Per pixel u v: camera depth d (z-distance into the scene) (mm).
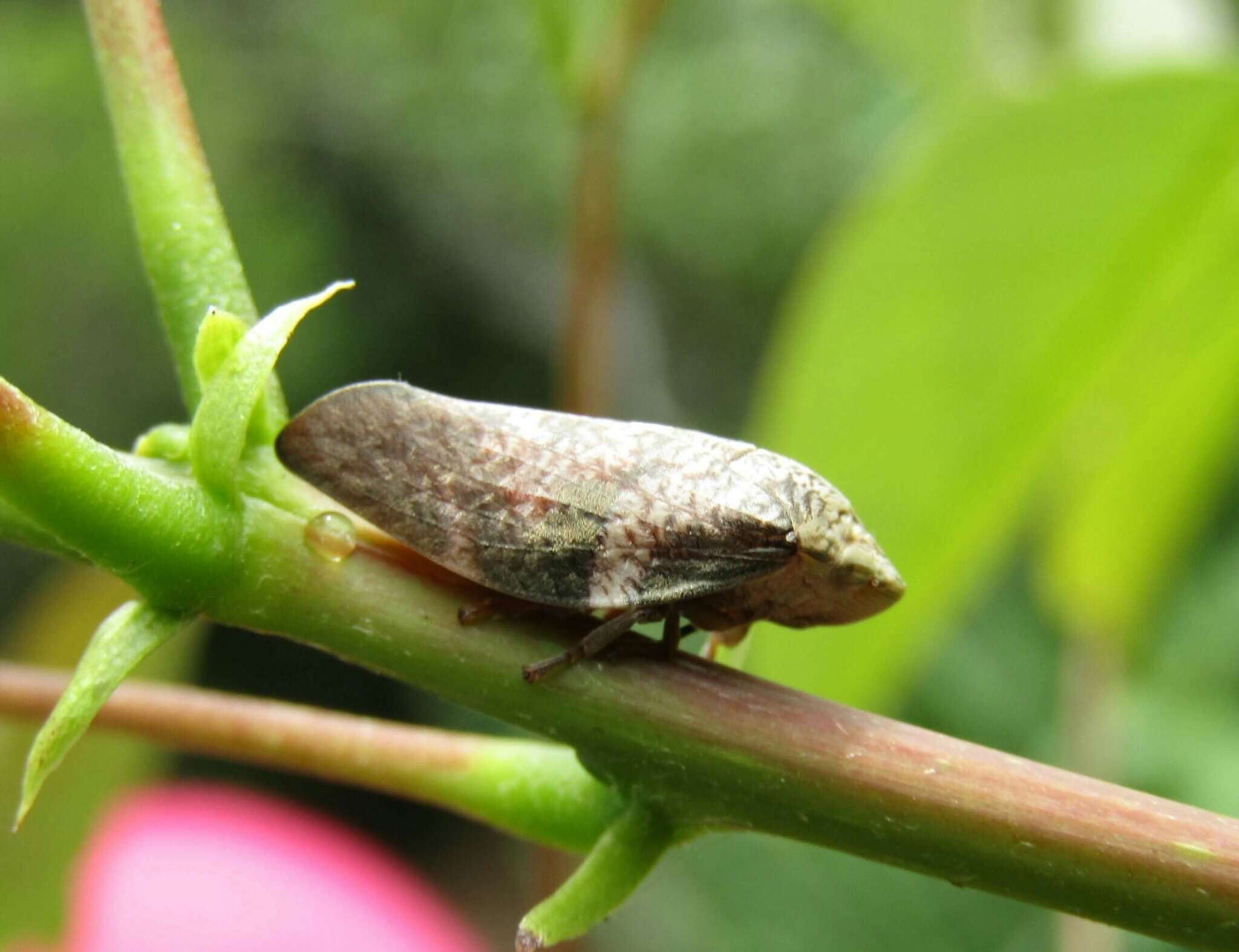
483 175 161
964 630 104
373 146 165
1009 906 90
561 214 155
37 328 156
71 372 158
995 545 48
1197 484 55
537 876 47
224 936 48
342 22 160
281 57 167
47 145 156
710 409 165
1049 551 59
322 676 152
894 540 47
